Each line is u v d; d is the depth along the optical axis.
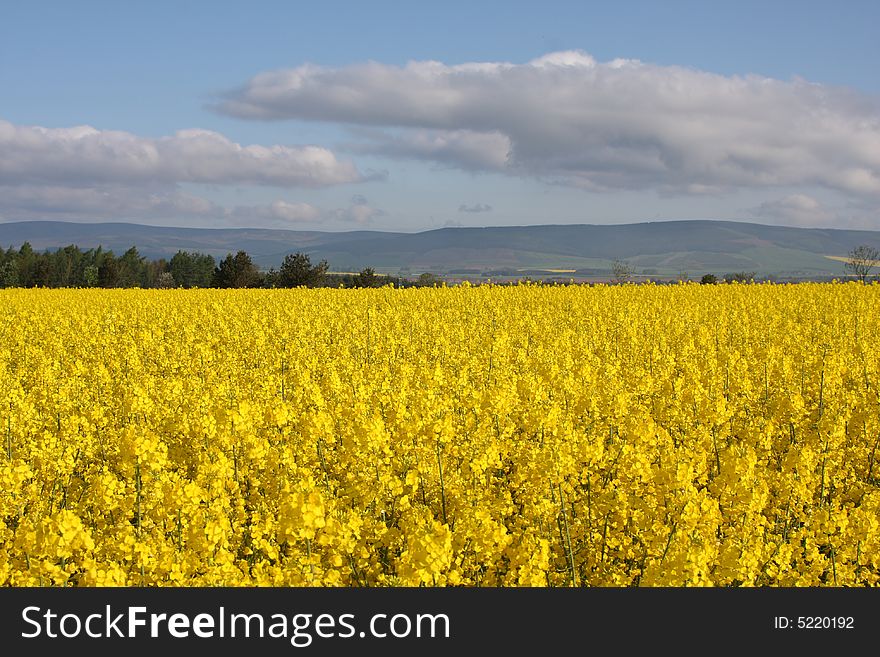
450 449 10.01
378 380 15.68
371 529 8.53
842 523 7.97
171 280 166.25
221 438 10.47
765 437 11.27
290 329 26.19
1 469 9.23
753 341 23.59
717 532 8.56
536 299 37.97
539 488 8.77
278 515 9.02
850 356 18.33
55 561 7.86
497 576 8.01
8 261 144.50
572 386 14.31
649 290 42.44
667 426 12.94
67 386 15.70
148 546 7.46
